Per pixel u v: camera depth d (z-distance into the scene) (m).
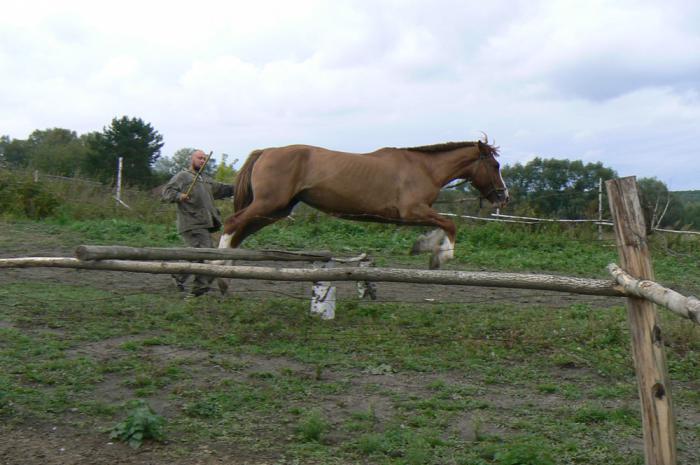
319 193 9.00
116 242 14.79
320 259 8.32
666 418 4.13
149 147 53.09
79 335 7.28
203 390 5.95
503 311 9.36
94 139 53.72
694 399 6.23
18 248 13.54
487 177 9.70
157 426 4.93
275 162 8.99
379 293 10.73
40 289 9.58
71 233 15.80
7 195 17.83
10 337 7.06
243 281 11.05
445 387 6.27
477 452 4.89
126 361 6.51
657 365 4.16
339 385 6.21
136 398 5.72
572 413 5.75
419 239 9.41
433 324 8.46
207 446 4.89
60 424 5.15
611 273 4.45
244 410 5.57
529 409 5.83
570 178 20.08
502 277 5.03
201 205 9.80
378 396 6.02
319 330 7.95
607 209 19.22
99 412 5.39
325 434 5.16
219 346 7.18
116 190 20.55
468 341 7.64
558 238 17.67
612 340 7.92
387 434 5.10
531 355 7.40
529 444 4.87
